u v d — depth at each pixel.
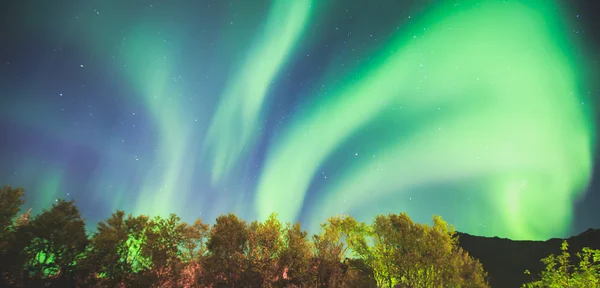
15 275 7.25
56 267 7.65
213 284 7.71
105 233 8.02
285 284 8.20
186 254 8.15
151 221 8.52
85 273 7.70
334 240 9.36
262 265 8.12
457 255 9.02
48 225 7.65
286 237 9.02
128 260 8.11
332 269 8.71
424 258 8.84
